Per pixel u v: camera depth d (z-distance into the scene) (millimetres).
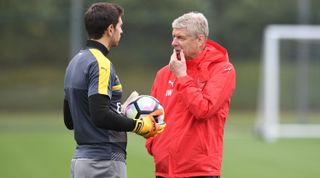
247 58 108875
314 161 48688
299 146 60594
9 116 96812
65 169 43094
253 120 93188
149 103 18859
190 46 19031
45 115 98500
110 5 18188
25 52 108688
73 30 81375
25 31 107688
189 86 18562
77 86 17828
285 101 76125
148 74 103875
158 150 19531
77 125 18062
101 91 17281
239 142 64625
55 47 108562
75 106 18016
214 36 106625
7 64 108812
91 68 17594
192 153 18969
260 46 108688
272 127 67688
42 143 60781
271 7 108500
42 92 104188
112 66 17875
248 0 107375
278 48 74562
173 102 19422
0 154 52188
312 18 99688
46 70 109375
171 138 19188
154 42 102625
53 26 105375
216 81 18906
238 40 108125
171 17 101438
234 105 108375
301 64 75000
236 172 42531
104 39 18141
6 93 103125
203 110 18375
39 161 47469
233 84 19297
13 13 98562
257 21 108188
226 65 19250
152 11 101188
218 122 19312
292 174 41562
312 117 75812
